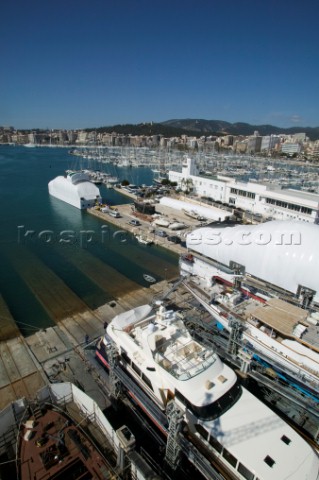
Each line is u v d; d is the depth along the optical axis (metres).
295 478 10.47
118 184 88.50
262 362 18.34
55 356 20.02
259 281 24.25
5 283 31.12
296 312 18.83
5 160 150.75
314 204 46.22
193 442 12.66
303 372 16.39
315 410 13.82
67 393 14.45
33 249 40.81
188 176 77.94
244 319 19.22
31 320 24.66
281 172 134.38
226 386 13.30
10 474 11.85
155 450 14.28
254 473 10.56
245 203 59.28
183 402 13.05
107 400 16.64
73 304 27.09
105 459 11.51
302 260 21.27
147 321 18.08
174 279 32.44
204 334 20.30
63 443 11.90
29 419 13.15
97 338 21.77
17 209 60.72
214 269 27.97
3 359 19.72
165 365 14.11
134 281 32.03
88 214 59.19
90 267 35.47
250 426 12.16
